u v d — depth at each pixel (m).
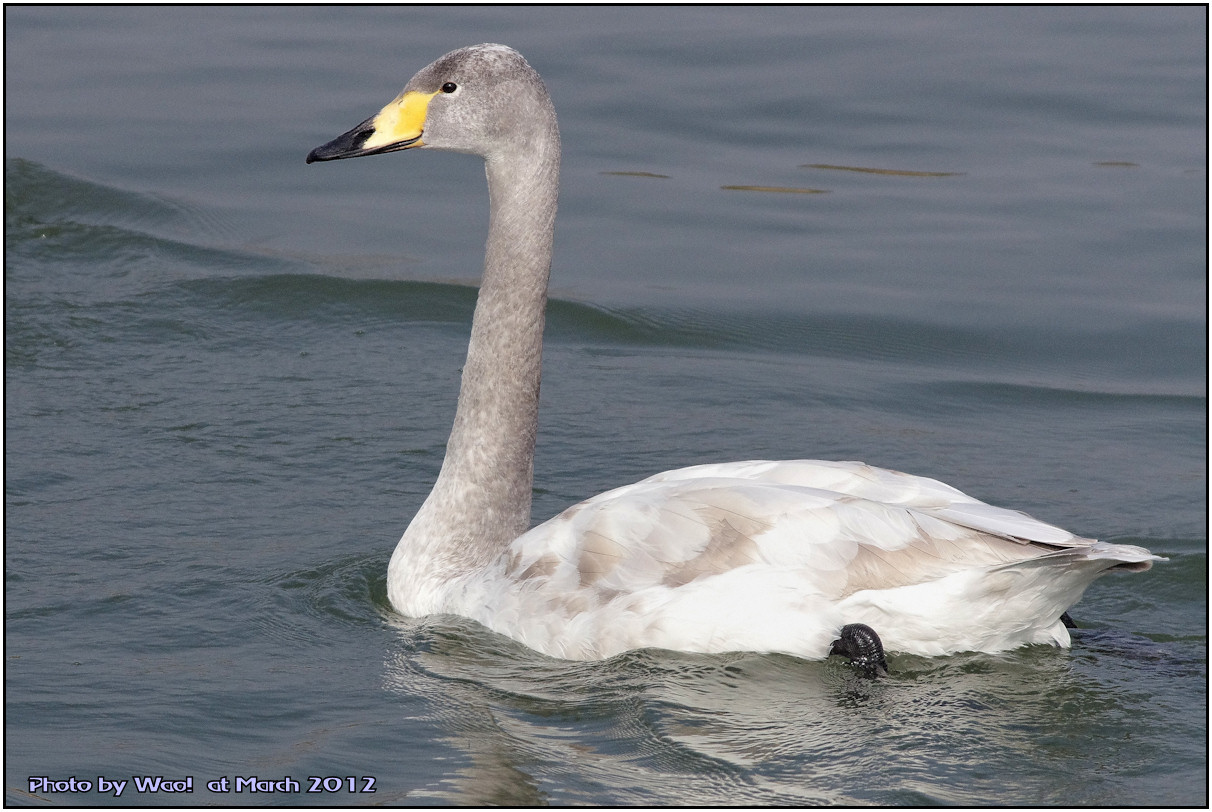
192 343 18.09
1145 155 23.80
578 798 8.90
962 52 27.69
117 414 15.92
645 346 18.59
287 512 13.78
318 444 15.38
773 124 24.80
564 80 25.89
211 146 23.78
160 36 27.94
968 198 22.55
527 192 11.59
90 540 12.97
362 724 9.88
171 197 22.19
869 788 8.98
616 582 10.67
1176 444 15.88
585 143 23.92
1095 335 18.69
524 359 11.86
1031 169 23.38
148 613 11.66
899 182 23.06
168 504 13.81
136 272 20.05
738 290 19.83
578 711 10.00
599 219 21.81
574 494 14.41
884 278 20.20
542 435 15.77
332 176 23.48
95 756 9.43
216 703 10.18
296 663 10.88
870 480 10.85
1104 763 9.34
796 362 18.19
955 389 17.41
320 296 19.47
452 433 12.11
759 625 10.30
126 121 24.44
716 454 15.38
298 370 17.44
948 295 19.72
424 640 11.14
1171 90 26.05
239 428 15.70
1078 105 25.50
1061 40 28.52
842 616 10.22
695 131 24.56
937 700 10.04
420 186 23.34
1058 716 9.88
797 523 10.40
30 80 25.77
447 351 18.27
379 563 12.80
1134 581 12.66
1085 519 13.88
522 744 9.59
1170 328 18.84
